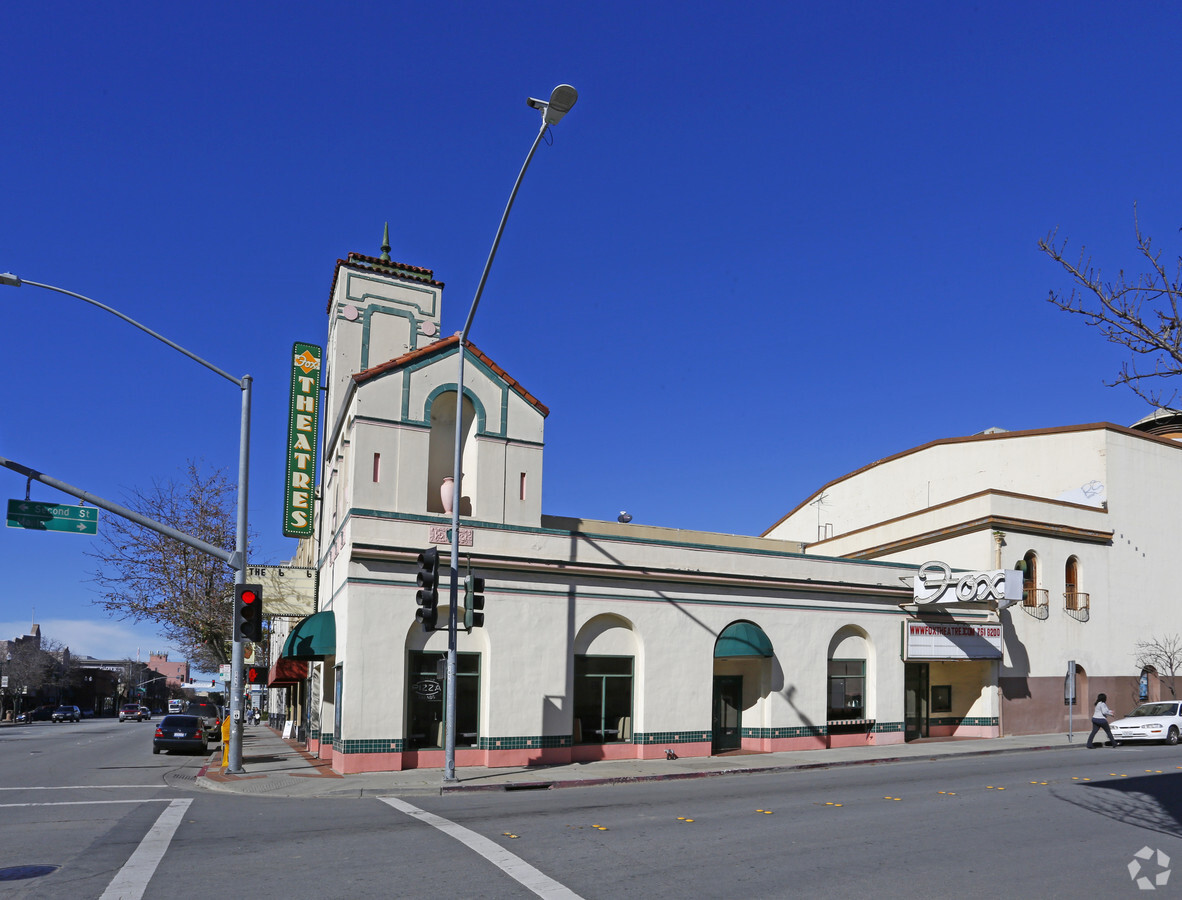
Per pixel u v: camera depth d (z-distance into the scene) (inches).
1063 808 603.5
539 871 410.6
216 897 363.3
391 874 403.2
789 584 1062.4
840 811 589.9
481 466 927.7
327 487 1114.1
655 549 978.1
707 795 685.9
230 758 834.2
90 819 565.9
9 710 3796.8
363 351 1178.0
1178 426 1621.6
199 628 1449.3
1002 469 1539.1
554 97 575.8
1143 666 1413.6
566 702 904.3
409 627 843.4
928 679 1259.8
